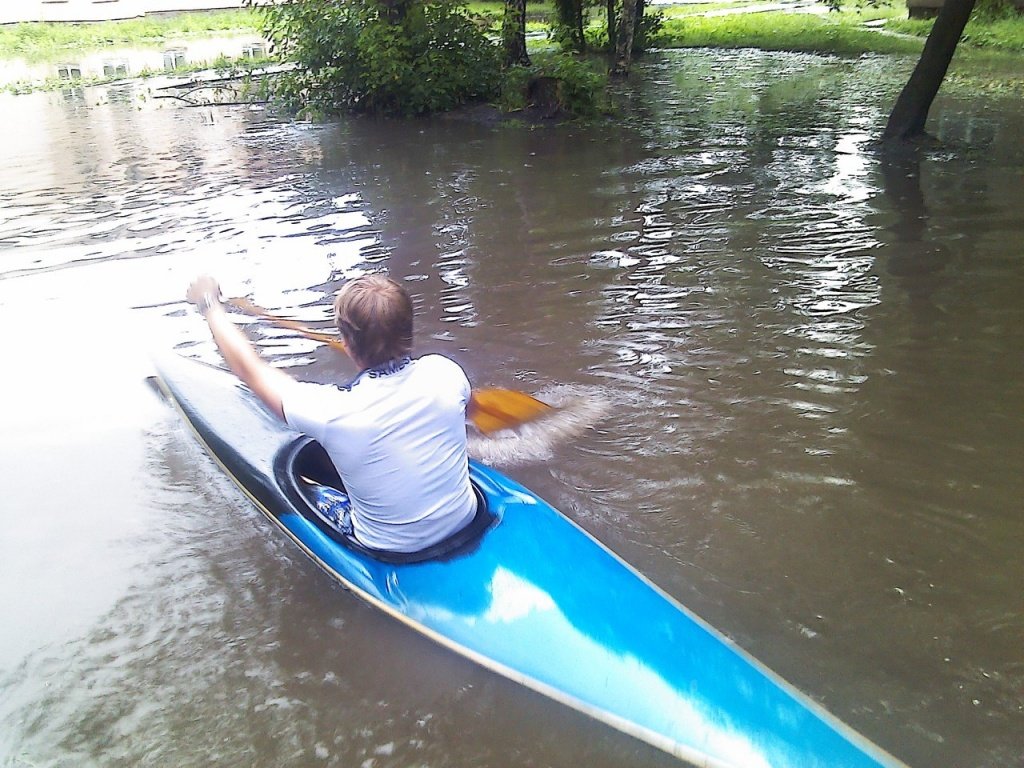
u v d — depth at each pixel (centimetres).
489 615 268
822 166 823
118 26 2466
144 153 1012
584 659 253
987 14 1752
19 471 384
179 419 424
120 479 377
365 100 1236
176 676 272
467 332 500
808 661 267
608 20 1755
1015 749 236
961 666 264
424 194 787
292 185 839
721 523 333
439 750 243
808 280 550
